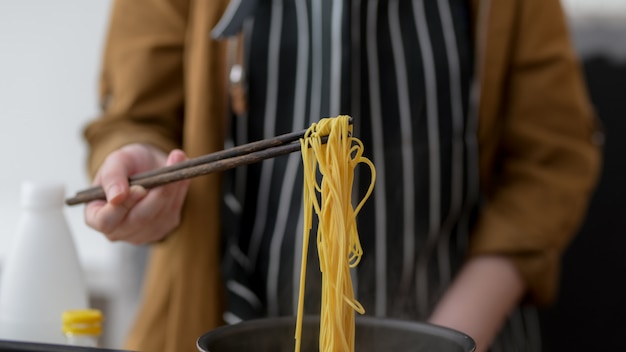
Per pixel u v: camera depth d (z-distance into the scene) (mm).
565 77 1253
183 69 1269
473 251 1252
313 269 1167
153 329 1201
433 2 1202
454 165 1220
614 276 1695
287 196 1179
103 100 1322
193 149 1180
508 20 1210
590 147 1296
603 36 1667
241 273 1208
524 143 1274
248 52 1189
